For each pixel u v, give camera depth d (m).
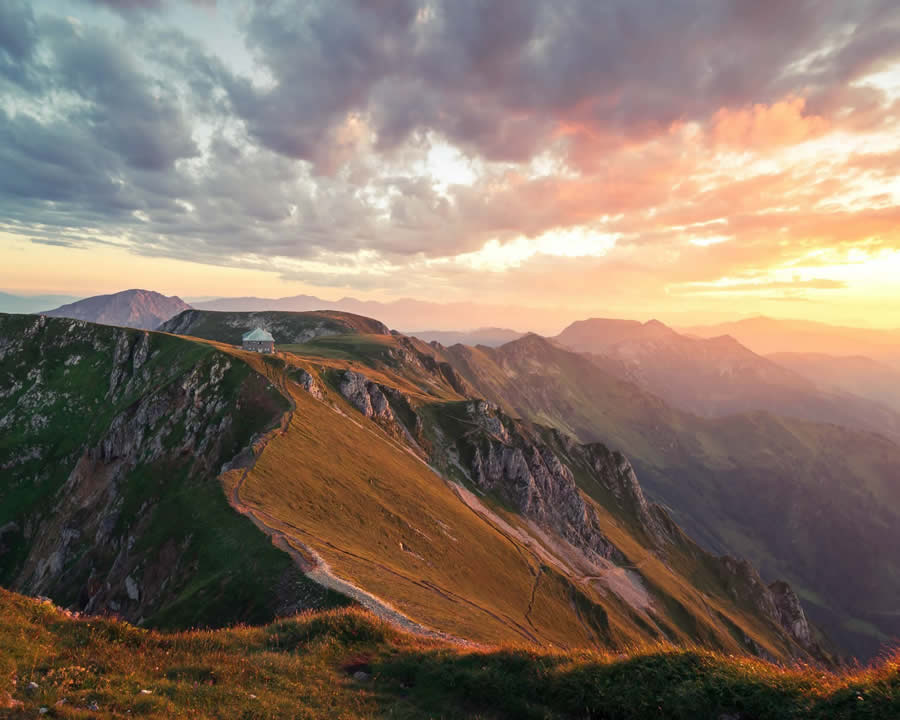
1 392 126.19
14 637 15.84
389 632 22.66
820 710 13.23
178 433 99.50
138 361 128.75
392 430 140.38
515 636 55.38
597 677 16.23
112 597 58.12
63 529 94.62
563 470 172.38
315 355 184.75
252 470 68.06
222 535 52.97
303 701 16.06
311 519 63.03
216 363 113.38
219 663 17.84
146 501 87.19
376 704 16.52
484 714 16.14
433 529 88.31
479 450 153.12
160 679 15.97
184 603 43.78
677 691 14.90
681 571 188.38
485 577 85.81
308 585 40.81
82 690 13.88
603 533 170.25
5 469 109.31
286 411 99.44
